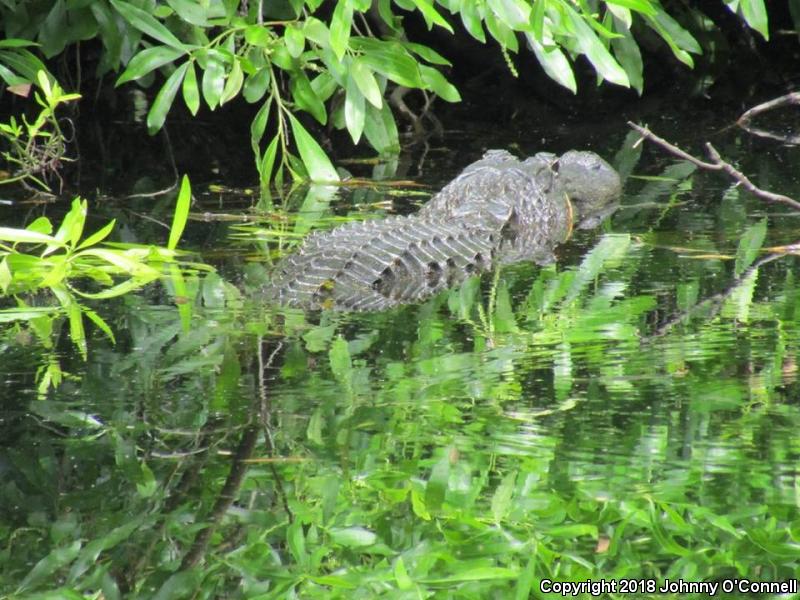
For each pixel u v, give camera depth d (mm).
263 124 11680
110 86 15438
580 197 10711
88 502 4738
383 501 4746
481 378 6020
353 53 11344
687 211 10336
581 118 15508
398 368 6188
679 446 5105
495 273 8469
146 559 4367
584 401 5648
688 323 6934
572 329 6891
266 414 5535
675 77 17359
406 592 4199
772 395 5676
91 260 8758
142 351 6539
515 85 17328
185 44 11719
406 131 15062
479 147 13789
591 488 4758
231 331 6934
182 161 13086
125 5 11125
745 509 4582
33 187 11672
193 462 5047
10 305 7578
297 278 8078
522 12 9766
